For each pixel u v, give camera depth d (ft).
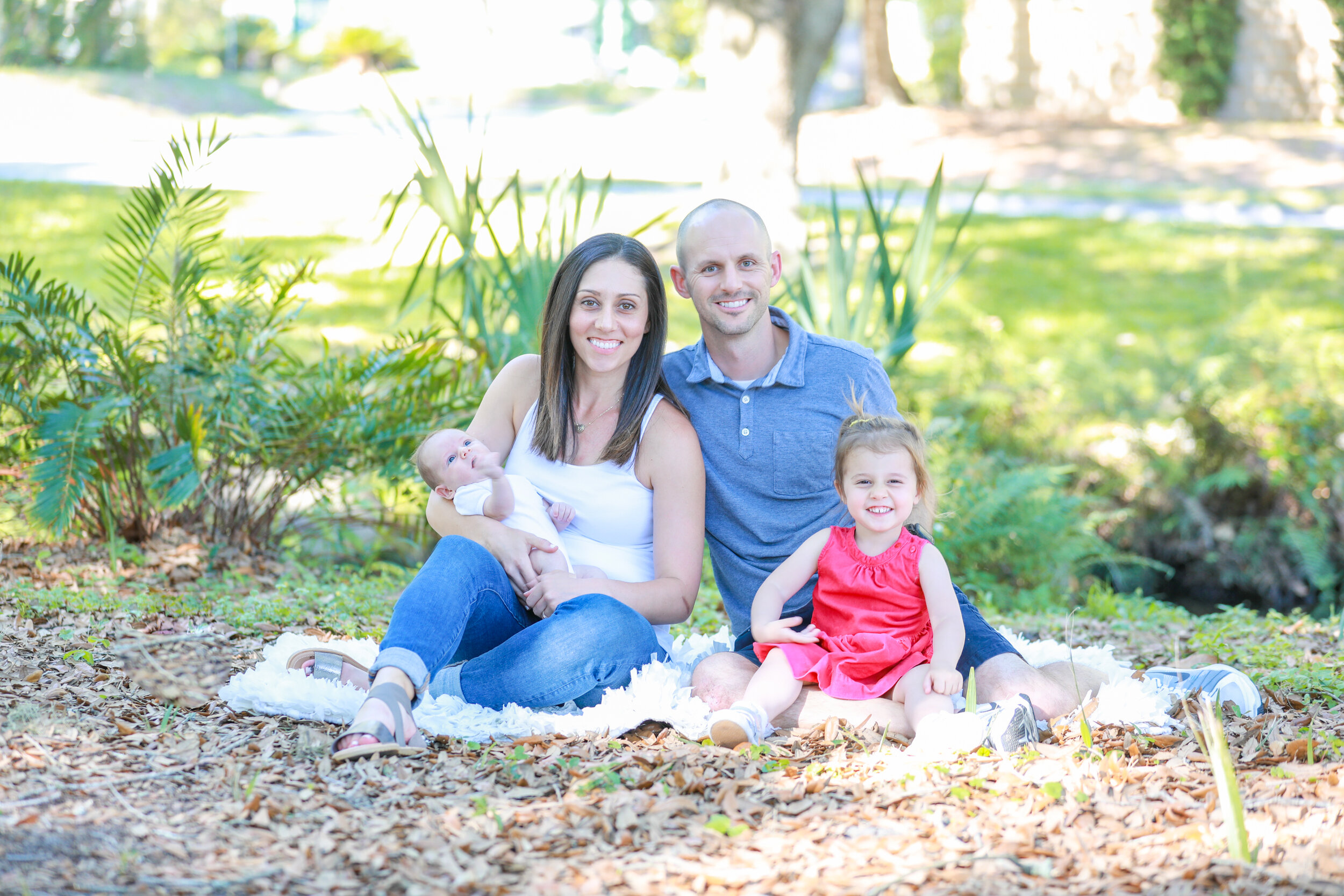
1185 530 24.40
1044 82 72.28
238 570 15.53
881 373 11.05
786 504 10.81
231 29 102.58
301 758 8.42
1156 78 69.21
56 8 73.41
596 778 8.12
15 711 8.82
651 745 9.08
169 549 15.98
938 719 8.86
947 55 79.10
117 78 74.08
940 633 9.44
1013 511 20.76
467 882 6.76
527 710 9.36
